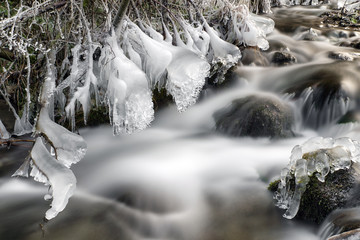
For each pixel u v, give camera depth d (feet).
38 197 9.91
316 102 14.38
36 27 14.32
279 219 8.43
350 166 8.29
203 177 11.03
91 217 8.74
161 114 15.46
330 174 8.21
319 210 7.79
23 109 13.92
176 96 12.03
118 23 12.69
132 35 13.34
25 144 12.78
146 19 15.03
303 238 7.66
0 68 14.34
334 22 25.89
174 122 15.51
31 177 10.93
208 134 14.53
